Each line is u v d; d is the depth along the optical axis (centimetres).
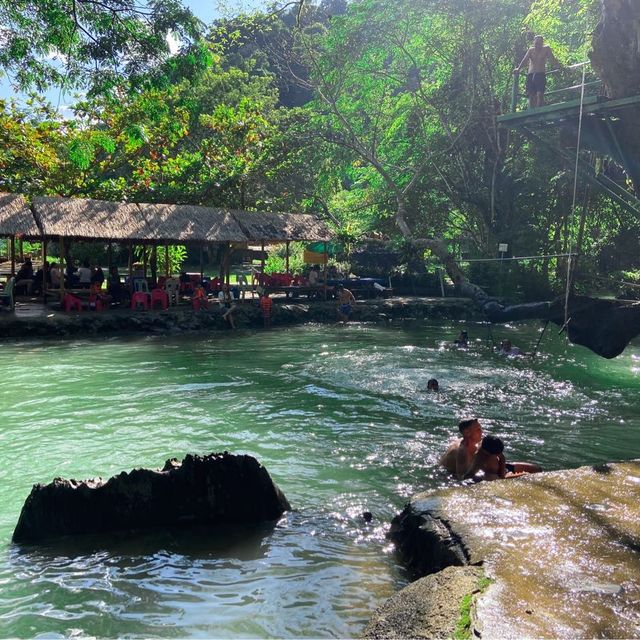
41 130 2817
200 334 1942
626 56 1156
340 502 634
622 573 385
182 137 3209
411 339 1895
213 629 404
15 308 1988
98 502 552
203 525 569
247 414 990
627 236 3281
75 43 1433
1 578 472
